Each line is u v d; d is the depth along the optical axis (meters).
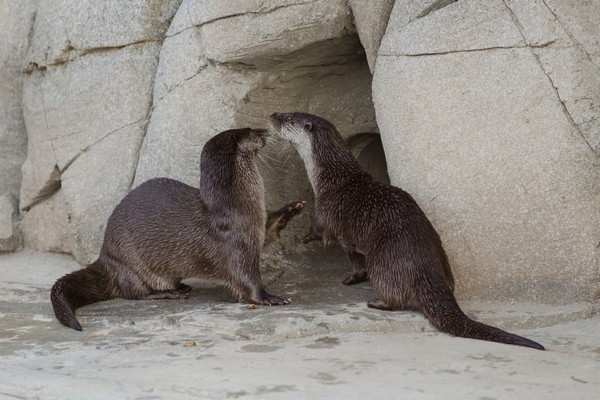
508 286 7.78
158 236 8.52
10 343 7.11
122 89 10.44
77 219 10.65
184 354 6.52
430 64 8.21
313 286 8.86
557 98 7.55
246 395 5.39
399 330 7.16
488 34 7.89
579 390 5.39
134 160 10.34
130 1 10.36
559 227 7.52
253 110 9.71
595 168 7.42
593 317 7.28
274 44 9.21
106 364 6.30
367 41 8.96
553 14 7.57
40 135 11.27
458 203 8.01
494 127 7.84
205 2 9.45
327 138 8.63
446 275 7.59
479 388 5.45
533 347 6.41
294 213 8.91
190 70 9.67
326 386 5.55
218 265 8.30
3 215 11.70
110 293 8.80
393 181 8.52
